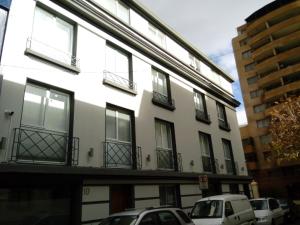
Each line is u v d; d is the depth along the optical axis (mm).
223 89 22078
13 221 7555
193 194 14586
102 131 10547
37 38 9570
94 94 10750
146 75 14008
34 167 7805
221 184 17797
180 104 16109
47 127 9016
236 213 10602
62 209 8727
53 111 9352
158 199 12219
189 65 18125
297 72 37094
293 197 36688
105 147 10398
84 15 11383
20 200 7809
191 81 18125
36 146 8445
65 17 10695
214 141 18594
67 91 9906
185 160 14945
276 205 14930
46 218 8273
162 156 13500
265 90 41594
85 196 9195
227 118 21812
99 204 9547
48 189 8539
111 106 11570
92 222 9148
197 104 18391
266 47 40344
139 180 11422
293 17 38094
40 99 9070
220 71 22953
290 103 22203
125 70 12977
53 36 10164
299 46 38969
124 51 13164
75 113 9812
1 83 7988
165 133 14461
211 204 10477
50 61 9469
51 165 8516
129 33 13281
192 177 14656
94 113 10484
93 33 11609
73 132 9523
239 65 46250
